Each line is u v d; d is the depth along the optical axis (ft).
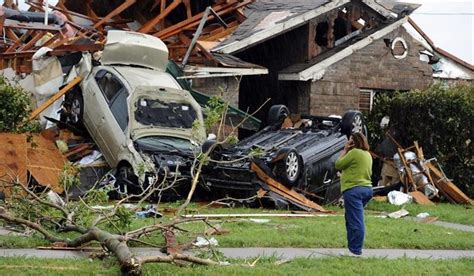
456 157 101.65
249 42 108.47
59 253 47.11
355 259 49.44
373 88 118.42
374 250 55.01
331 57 114.21
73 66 94.22
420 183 95.76
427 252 55.47
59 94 90.48
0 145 77.56
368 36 116.98
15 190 59.16
